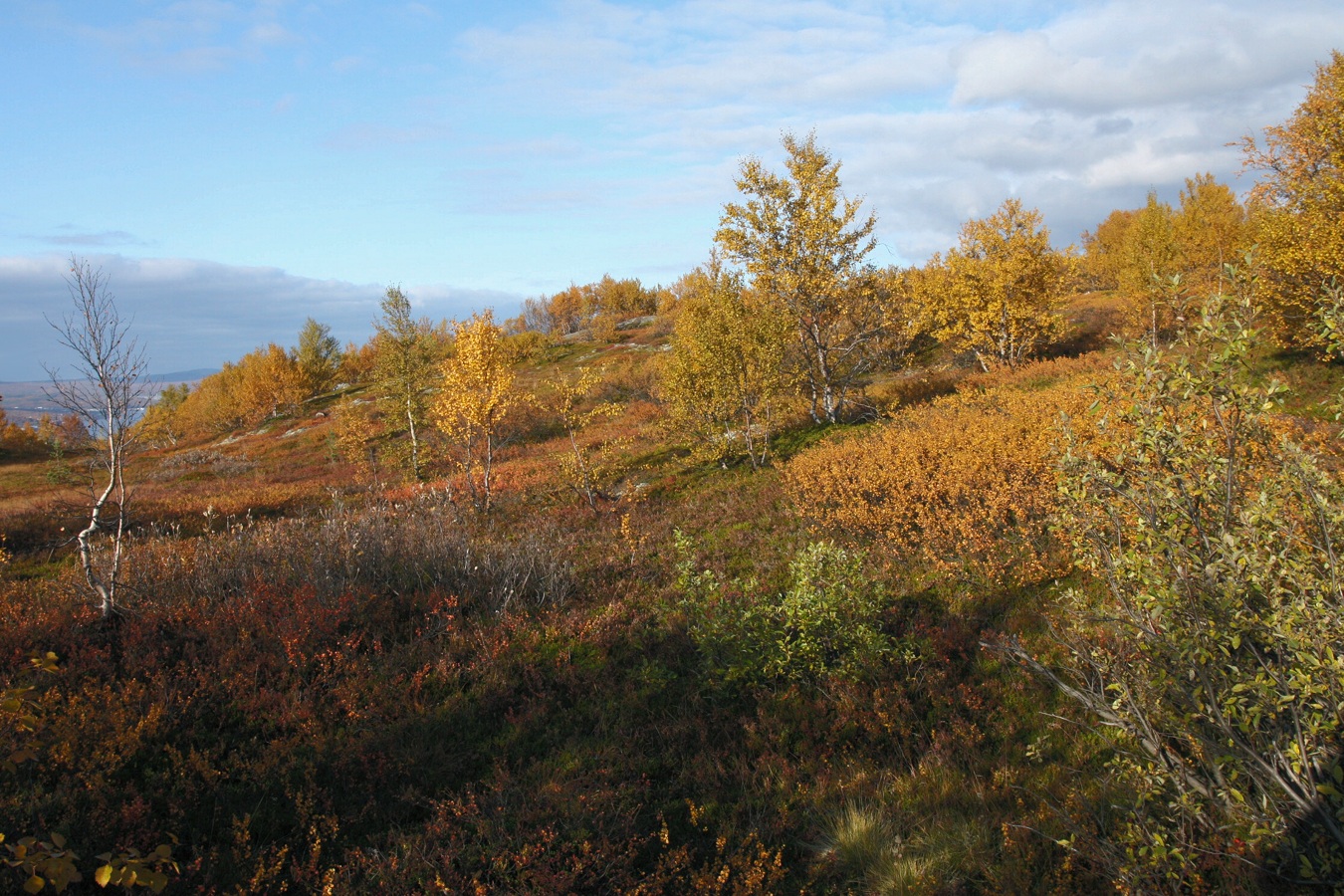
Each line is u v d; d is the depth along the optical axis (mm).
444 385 20156
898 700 6781
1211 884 4000
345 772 6082
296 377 58094
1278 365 16297
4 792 5391
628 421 34094
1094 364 22172
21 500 25938
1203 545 4113
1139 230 26531
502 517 17688
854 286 22766
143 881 3416
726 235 22219
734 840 5195
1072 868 4449
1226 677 3879
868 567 10336
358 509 20516
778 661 7500
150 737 6426
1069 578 8711
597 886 4758
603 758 6316
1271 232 16484
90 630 8820
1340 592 3480
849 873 4820
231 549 11383
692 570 10812
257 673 7711
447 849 5074
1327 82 15914
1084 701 5121
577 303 87938
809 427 22422
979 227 25828
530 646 8766
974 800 5328
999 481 11297
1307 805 3721
